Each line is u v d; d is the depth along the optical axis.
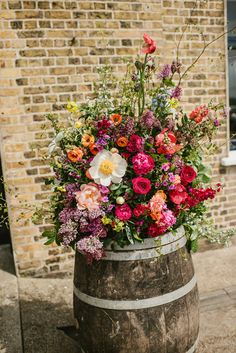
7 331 2.79
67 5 3.27
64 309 3.05
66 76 3.35
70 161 1.99
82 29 3.33
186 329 2.01
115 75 3.46
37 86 3.29
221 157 3.90
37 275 3.53
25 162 3.35
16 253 3.46
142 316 1.91
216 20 3.72
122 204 1.88
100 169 1.85
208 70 3.76
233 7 4.04
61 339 2.70
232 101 4.23
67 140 2.12
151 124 1.89
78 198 1.87
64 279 3.55
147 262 1.90
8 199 3.36
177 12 3.59
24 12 3.18
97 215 1.82
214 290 3.24
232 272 3.53
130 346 1.93
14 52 3.21
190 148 2.10
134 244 1.89
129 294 1.90
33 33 3.22
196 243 2.15
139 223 1.88
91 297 1.97
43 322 2.89
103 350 2.00
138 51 3.50
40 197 3.41
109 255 1.91
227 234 2.33
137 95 2.22
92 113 2.14
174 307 1.96
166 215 1.84
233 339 2.65
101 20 3.36
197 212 2.18
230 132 4.23
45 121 3.34
